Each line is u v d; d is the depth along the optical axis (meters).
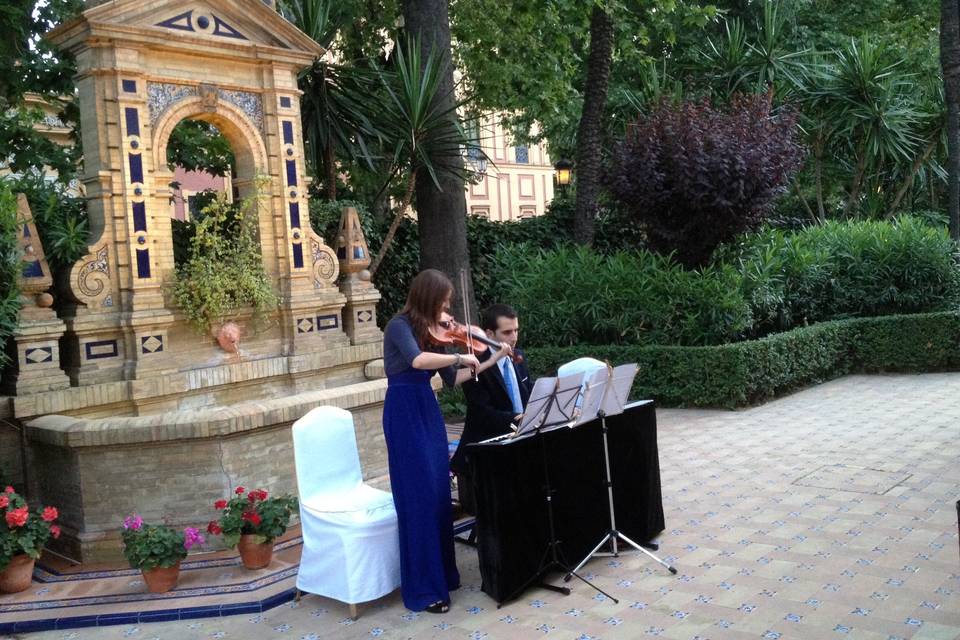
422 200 9.80
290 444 5.85
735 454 7.43
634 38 13.81
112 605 4.68
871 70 14.32
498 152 26.94
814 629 3.94
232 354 7.45
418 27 9.62
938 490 6.02
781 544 5.10
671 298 9.97
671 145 10.67
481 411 5.21
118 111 6.82
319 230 9.72
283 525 5.08
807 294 11.96
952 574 4.49
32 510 5.93
